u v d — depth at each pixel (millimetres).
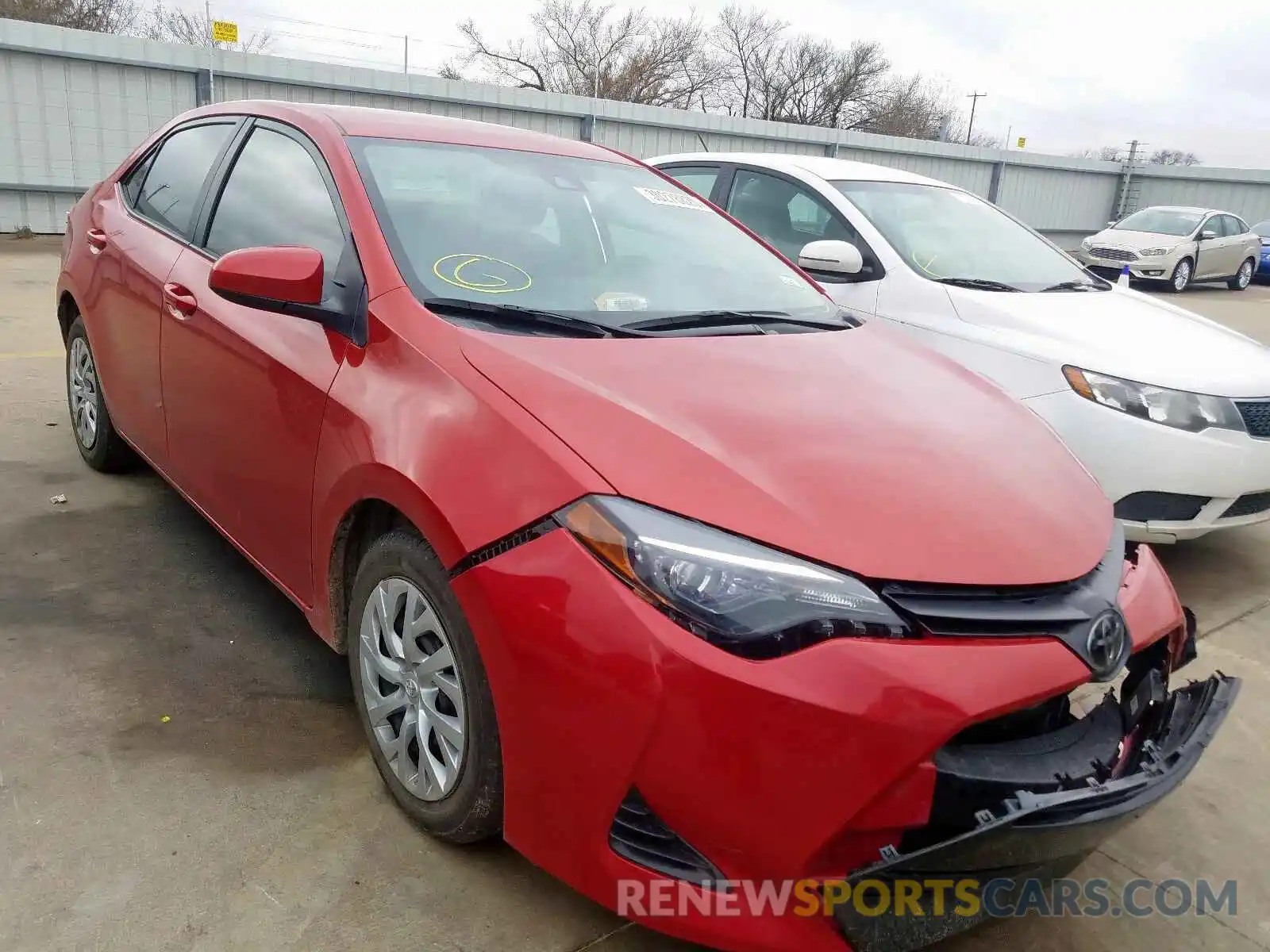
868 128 48844
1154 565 2168
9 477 4086
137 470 4273
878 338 2803
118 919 1866
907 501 1813
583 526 1684
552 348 2125
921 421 2168
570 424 1835
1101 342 3881
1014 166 27609
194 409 2924
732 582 1602
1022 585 1728
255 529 2701
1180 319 4430
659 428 1852
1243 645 3553
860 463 1896
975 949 2023
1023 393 3805
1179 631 2088
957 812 1600
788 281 3092
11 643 2799
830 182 4930
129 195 3750
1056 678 1669
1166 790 1772
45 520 3666
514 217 2693
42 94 13750
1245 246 18875
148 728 2471
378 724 2223
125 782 2256
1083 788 1688
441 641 1976
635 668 1588
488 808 1935
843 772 1549
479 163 2844
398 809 2244
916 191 5141
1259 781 2721
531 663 1703
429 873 2061
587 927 1960
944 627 1643
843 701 1544
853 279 4535
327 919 1918
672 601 1596
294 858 2068
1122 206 30094
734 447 1849
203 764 2350
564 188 2928
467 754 1921
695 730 1565
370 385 2162
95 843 2059
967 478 1951
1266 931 2150
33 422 4859
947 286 4309
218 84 15344
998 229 5094
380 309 2248
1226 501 3703
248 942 1844
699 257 2971
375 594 2176
